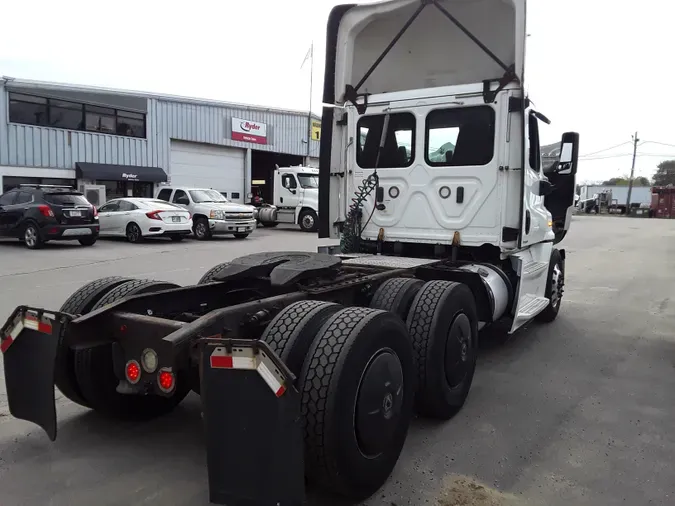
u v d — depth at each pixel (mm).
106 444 3863
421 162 5895
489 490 3318
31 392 3389
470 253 5922
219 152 29312
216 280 4461
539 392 4977
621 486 3387
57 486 3305
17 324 3428
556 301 7645
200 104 27734
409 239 5996
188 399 4727
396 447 3424
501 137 5496
